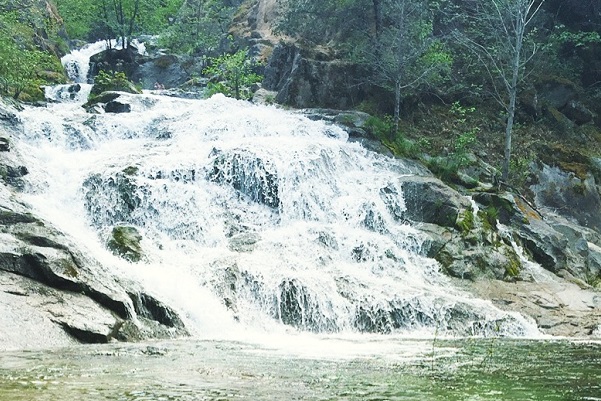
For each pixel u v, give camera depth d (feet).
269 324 39.68
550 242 61.11
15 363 22.66
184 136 64.18
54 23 110.52
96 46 125.49
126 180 50.55
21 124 58.23
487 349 31.68
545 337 41.04
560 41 96.99
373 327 41.37
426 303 43.04
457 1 96.32
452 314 42.98
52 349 26.73
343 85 81.87
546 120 89.86
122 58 112.16
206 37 123.44
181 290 38.37
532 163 81.20
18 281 31.19
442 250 54.19
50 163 52.54
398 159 68.23
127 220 49.57
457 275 52.42
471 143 81.76
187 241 46.98
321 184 58.75
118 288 33.76
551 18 100.01
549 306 48.42
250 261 43.50
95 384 18.78
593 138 91.35
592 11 101.04
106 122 64.03
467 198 60.64
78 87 84.89
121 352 26.03
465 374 22.58
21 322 28.55
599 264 65.16
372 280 45.68
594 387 20.27
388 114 82.02
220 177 55.72
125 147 60.49
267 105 79.97
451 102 87.81
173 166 54.34
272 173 56.18
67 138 60.23
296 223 54.44
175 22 135.85
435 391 19.15
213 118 66.64
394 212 58.90
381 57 79.36
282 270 42.98
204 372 21.50
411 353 29.12
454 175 68.28
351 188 59.72
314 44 90.94
